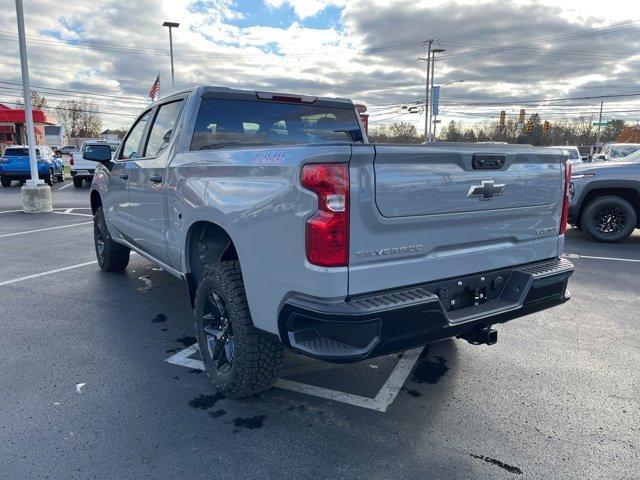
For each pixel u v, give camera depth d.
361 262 2.61
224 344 3.43
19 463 2.71
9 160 22.64
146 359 4.06
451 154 2.83
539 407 3.38
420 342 2.81
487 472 2.71
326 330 2.66
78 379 3.70
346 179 2.50
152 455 2.81
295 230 2.63
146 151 4.89
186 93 4.27
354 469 2.72
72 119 99.31
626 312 5.34
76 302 5.48
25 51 13.05
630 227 9.18
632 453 2.88
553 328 4.86
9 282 6.26
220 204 3.22
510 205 3.24
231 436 3.01
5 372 3.79
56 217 12.59
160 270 6.90
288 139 4.56
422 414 3.28
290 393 3.55
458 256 3.03
